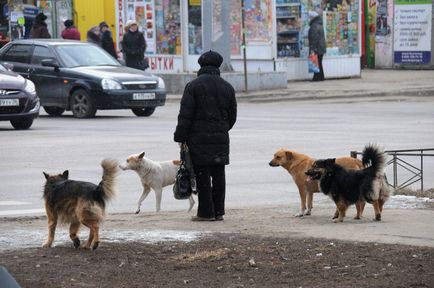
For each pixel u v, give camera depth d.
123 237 10.85
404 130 22.42
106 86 26.20
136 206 14.09
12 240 10.77
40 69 27.45
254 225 11.70
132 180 16.42
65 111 29.62
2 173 16.78
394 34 43.19
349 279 8.72
